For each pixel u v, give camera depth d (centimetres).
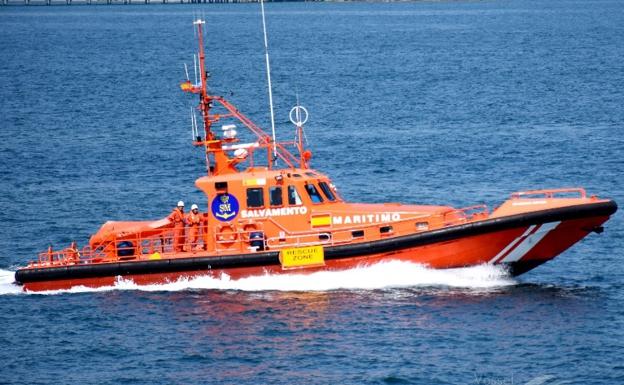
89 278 8662
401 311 7950
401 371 6869
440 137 17712
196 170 14912
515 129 18612
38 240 10788
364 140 17538
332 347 7294
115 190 13488
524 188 13025
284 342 7406
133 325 7844
